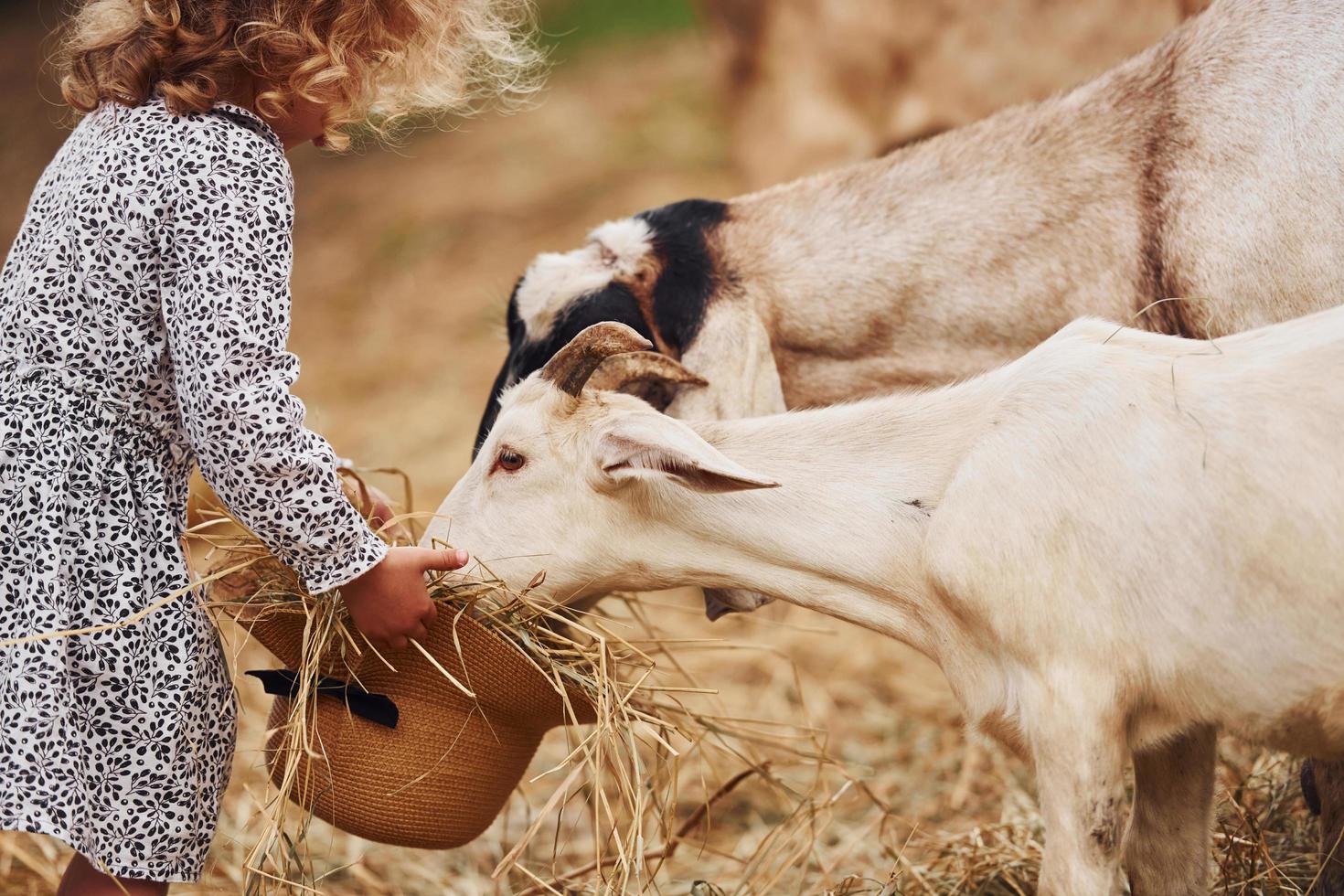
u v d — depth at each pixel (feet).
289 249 7.38
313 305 28.19
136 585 7.20
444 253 28.94
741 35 18.99
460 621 7.88
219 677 7.61
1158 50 9.82
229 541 9.30
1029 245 9.84
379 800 8.00
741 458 8.30
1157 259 9.45
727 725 11.99
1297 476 6.82
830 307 10.06
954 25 16.56
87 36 7.53
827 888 9.89
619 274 9.89
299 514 7.19
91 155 7.34
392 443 21.35
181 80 7.28
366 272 29.12
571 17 43.16
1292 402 6.94
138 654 7.20
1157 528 7.04
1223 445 7.00
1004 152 10.05
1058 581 7.18
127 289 7.20
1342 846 7.99
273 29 7.27
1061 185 9.82
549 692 8.04
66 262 7.22
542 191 31.04
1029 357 7.86
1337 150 8.66
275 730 7.97
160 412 7.40
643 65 38.06
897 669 14.40
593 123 34.42
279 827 7.76
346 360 25.30
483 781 8.21
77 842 7.02
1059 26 15.81
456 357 24.47
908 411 8.15
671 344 9.96
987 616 7.39
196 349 7.02
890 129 17.48
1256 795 10.03
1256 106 9.08
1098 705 7.14
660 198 28.89
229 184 7.14
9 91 42.52
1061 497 7.22
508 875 10.73
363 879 10.67
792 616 15.64
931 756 12.46
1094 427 7.27
